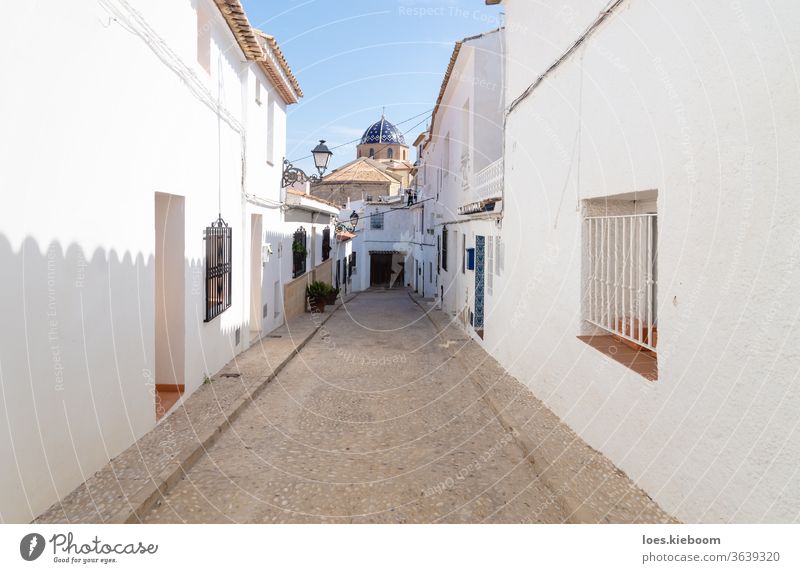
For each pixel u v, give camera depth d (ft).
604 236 17.31
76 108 12.72
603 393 15.53
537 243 22.35
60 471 12.28
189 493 13.76
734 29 9.84
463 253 42.22
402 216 106.11
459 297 43.96
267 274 36.04
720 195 10.36
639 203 17.35
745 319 9.63
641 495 12.89
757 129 9.33
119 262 15.11
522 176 24.58
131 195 15.79
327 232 63.98
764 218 9.18
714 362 10.50
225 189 26.07
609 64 15.23
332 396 23.24
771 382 8.99
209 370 24.08
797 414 8.43
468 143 38.83
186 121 20.45
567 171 18.78
